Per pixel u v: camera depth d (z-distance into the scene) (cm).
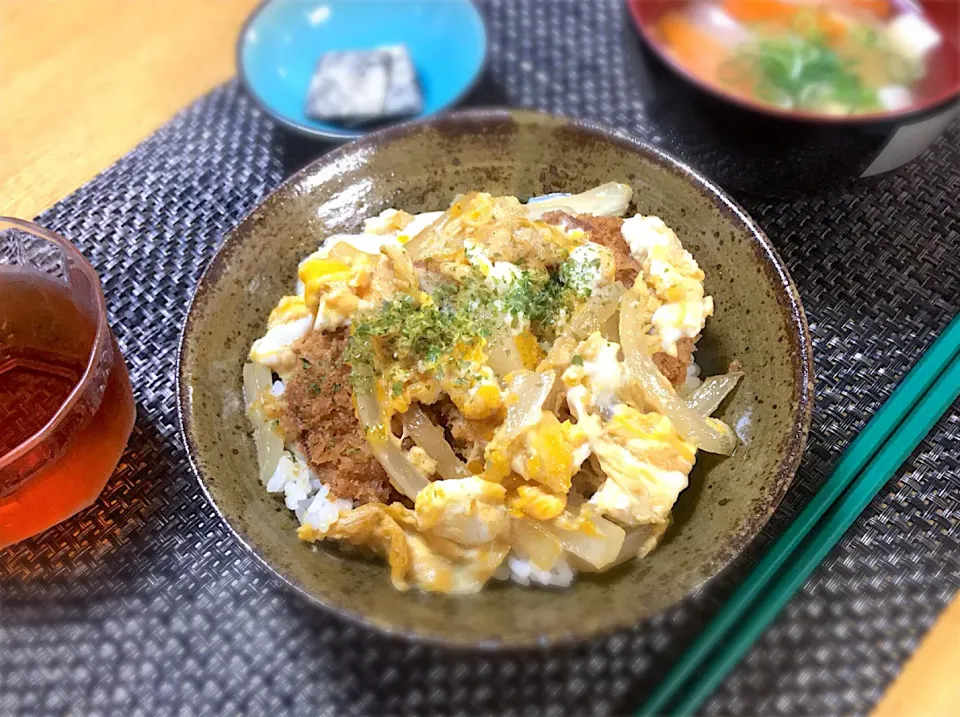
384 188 23
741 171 24
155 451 21
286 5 29
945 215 25
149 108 28
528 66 29
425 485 18
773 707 17
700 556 16
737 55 25
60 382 20
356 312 20
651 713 17
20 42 30
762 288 19
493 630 15
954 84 23
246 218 21
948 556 19
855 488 20
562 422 19
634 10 24
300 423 20
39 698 18
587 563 18
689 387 20
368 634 18
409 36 30
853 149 22
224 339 20
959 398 21
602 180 22
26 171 27
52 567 20
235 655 18
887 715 17
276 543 17
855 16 26
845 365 22
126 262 25
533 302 20
